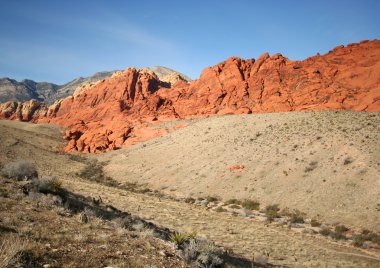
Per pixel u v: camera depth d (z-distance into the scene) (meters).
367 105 72.31
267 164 53.81
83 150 102.56
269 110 88.81
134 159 80.44
